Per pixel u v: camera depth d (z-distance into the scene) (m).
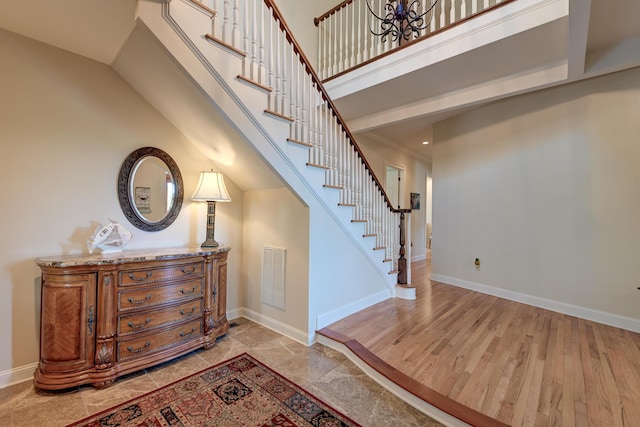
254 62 2.28
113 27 1.93
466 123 4.43
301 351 2.57
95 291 2.00
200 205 3.06
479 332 2.76
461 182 4.50
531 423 1.56
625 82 2.87
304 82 2.75
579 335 2.68
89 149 2.35
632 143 2.82
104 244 2.30
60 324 1.91
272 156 2.41
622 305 2.88
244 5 2.31
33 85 2.11
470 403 1.72
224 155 2.83
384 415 1.76
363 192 3.55
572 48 2.27
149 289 2.23
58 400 1.85
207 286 2.60
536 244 3.57
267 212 3.13
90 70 2.36
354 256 3.35
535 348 2.42
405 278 4.08
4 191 2.01
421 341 2.55
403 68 2.93
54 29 1.98
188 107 2.40
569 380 1.96
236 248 3.36
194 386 2.02
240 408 1.80
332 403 1.86
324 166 2.86
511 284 3.83
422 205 7.45
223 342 2.73
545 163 3.49
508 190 3.88
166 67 2.07
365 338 2.62
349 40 4.48
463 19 2.53
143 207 2.65
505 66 2.76
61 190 2.22
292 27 4.02
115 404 1.82
